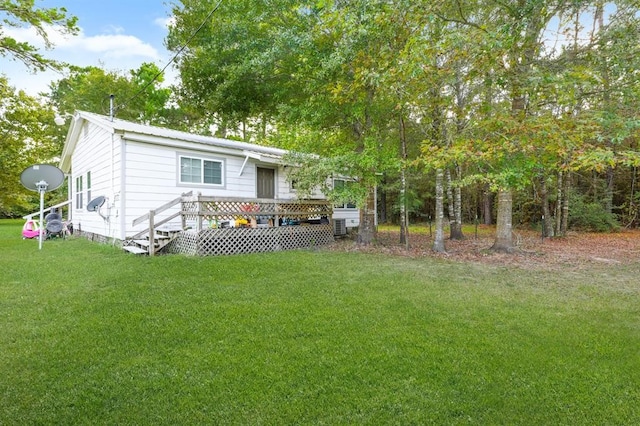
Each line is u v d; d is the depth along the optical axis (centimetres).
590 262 723
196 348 285
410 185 1544
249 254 775
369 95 823
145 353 276
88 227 1142
